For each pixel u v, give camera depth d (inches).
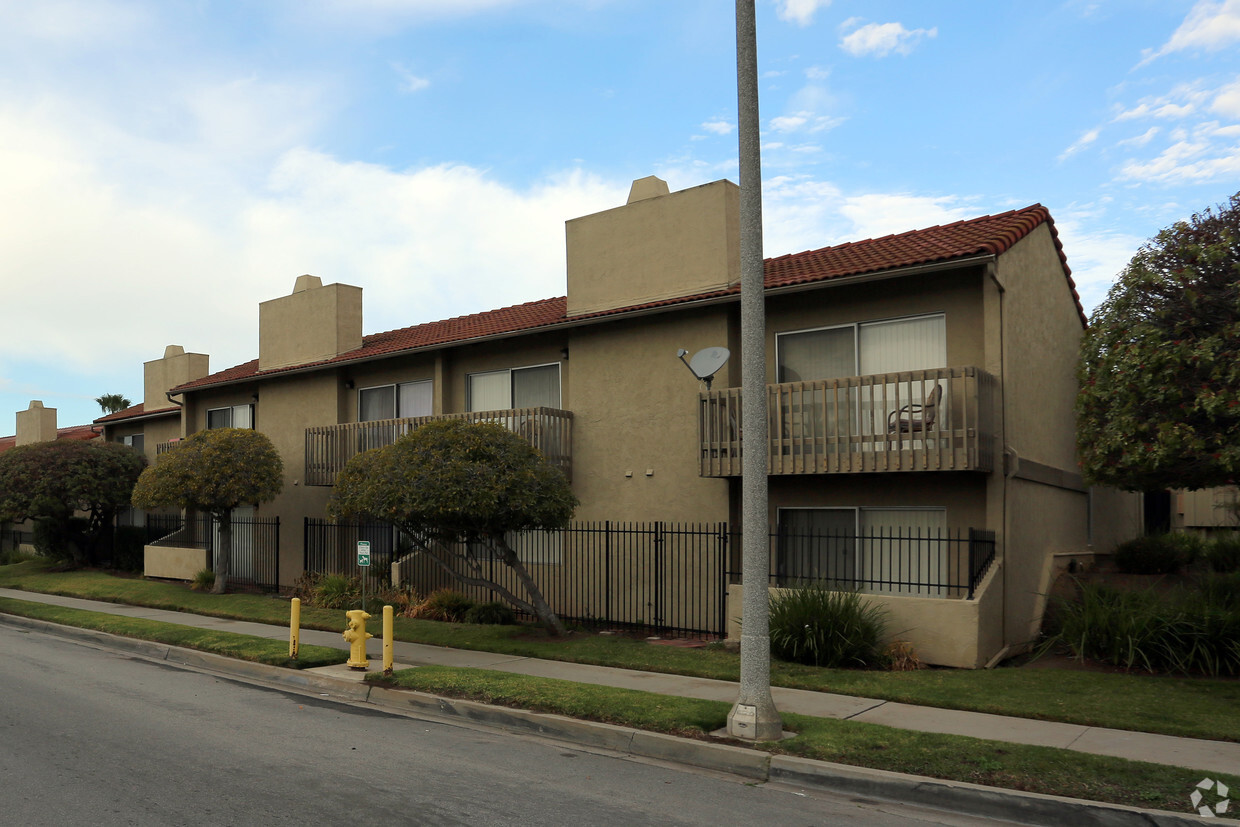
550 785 285.9
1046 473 561.0
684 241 613.6
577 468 658.8
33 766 297.0
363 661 466.0
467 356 749.9
